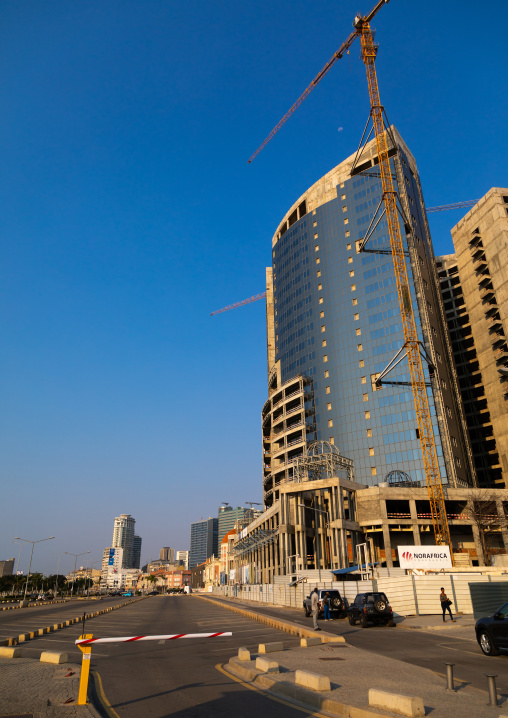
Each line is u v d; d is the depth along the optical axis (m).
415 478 93.94
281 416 120.56
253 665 14.63
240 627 29.47
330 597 35.12
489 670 13.55
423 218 122.62
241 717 9.43
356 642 20.81
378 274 112.75
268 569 106.94
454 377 109.62
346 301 115.19
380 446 99.56
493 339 104.38
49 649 20.44
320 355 115.50
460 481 91.38
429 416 97.31
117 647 21.58
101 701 10.95
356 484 84.19
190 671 14.86
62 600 97.62
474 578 34.47
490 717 8.66
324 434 108.12
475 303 111.88
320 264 123.00
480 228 111.88
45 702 10.53
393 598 34.66
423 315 105.25
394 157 119.81
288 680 12.15
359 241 118.00
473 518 79.44
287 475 104.25
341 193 125.44
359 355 109.25
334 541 76.00
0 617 40.53
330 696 10.32
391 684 11.48
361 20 115.00
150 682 13.12
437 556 47.06
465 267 116.19
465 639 21.38
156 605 68.81
